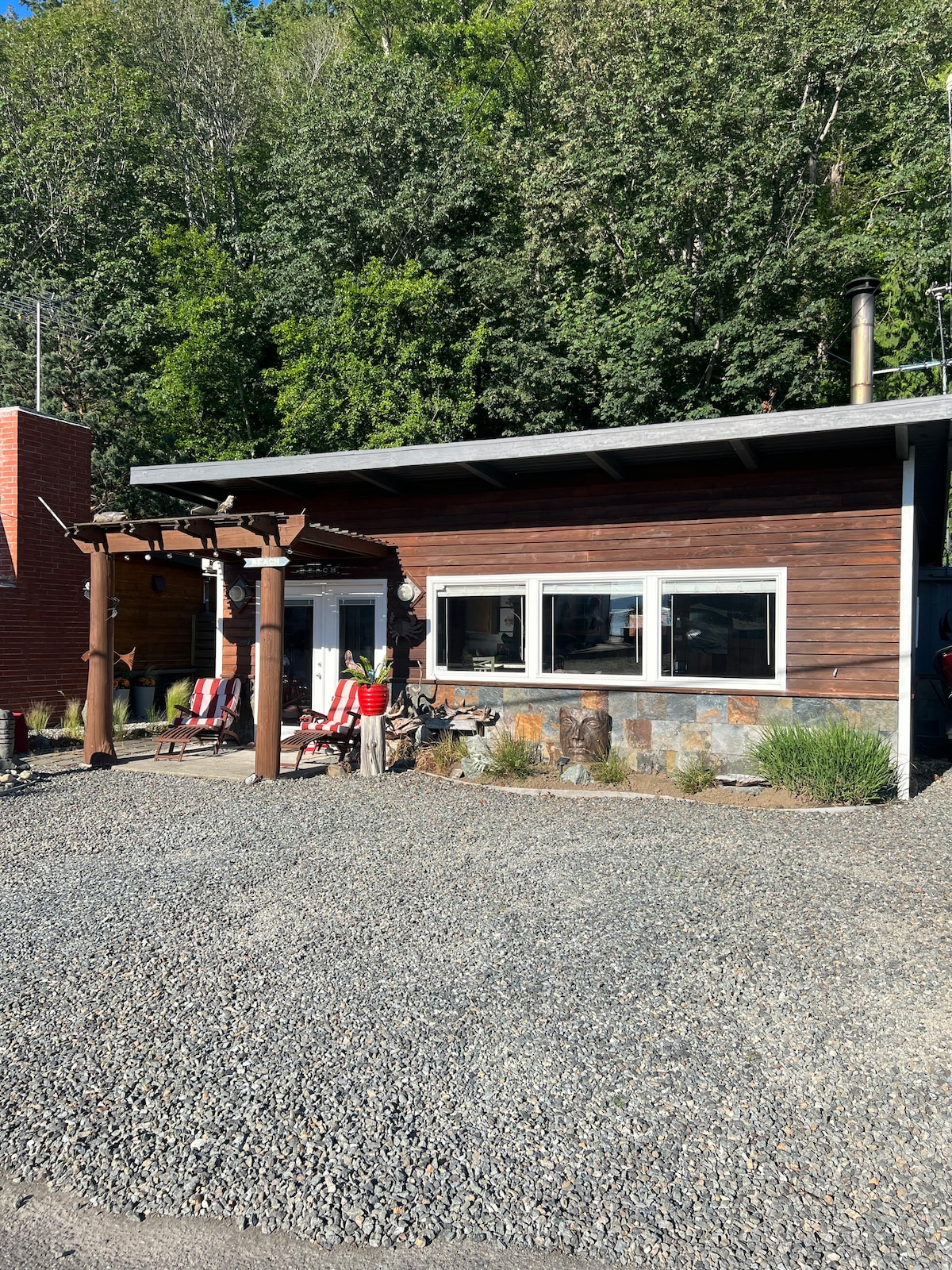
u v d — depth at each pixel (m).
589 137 22.36
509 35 28.03
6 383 21.67
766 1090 3.27
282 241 24.11
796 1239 2.49
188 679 16.97
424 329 21.86
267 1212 2.63
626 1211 2.61
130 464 22.53
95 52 28.78
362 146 22.78
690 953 4.55
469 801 8.41
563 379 21.25
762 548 9.53
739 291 19.78
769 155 19.59
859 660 9.09
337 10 33.56
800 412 8.14
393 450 9.94
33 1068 3.43
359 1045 3.60
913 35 19.84
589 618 10.34
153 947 4.66
